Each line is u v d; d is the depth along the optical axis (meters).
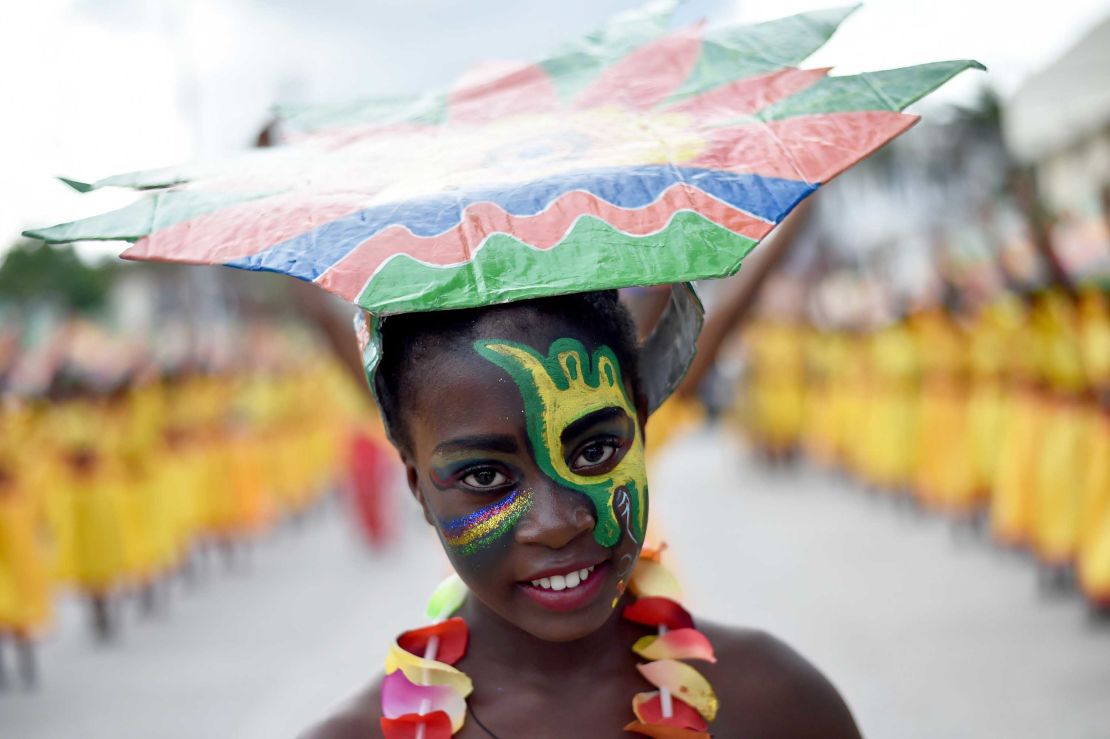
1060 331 7.25
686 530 11.67
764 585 8.57
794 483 15.16
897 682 5.95
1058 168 13.57
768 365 16.81
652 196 1.44
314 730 1.72
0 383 8.09
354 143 1.79
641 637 1.81
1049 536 7.41
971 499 9.71
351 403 12.06
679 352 1.73
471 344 1.54
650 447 2.98
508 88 1.87
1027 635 6.66
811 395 16.28
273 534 14.39
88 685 7.34
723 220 1.42
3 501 7.54
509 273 1.36
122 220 1.52
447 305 1.34
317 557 12.15
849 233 21.31
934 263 10.38
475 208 1.43
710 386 24.02
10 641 8.88
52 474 8.68
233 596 10.08
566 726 1.72
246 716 6.33
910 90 1.60
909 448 11.61
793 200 1.45
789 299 16.84
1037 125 13.28
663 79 1.77
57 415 8.78
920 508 11.28
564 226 1.41
